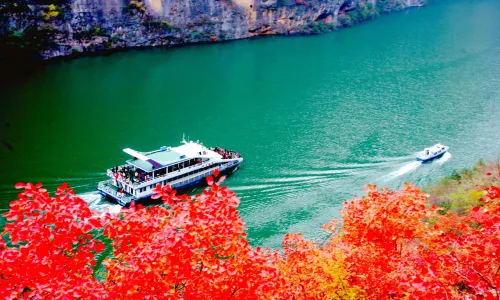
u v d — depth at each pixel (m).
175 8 148.62
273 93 107.38
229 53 142.75
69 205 20.62
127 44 141.62
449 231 37.50
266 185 67.50
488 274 22.25
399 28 175.00
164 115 92.94
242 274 20.86
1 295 18.38
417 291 21.39
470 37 158.12
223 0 158.62
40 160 73.31
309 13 172.75
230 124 89.88
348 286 30.25
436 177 68.44
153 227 21.27
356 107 99.00
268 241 54.12
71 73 115.56
